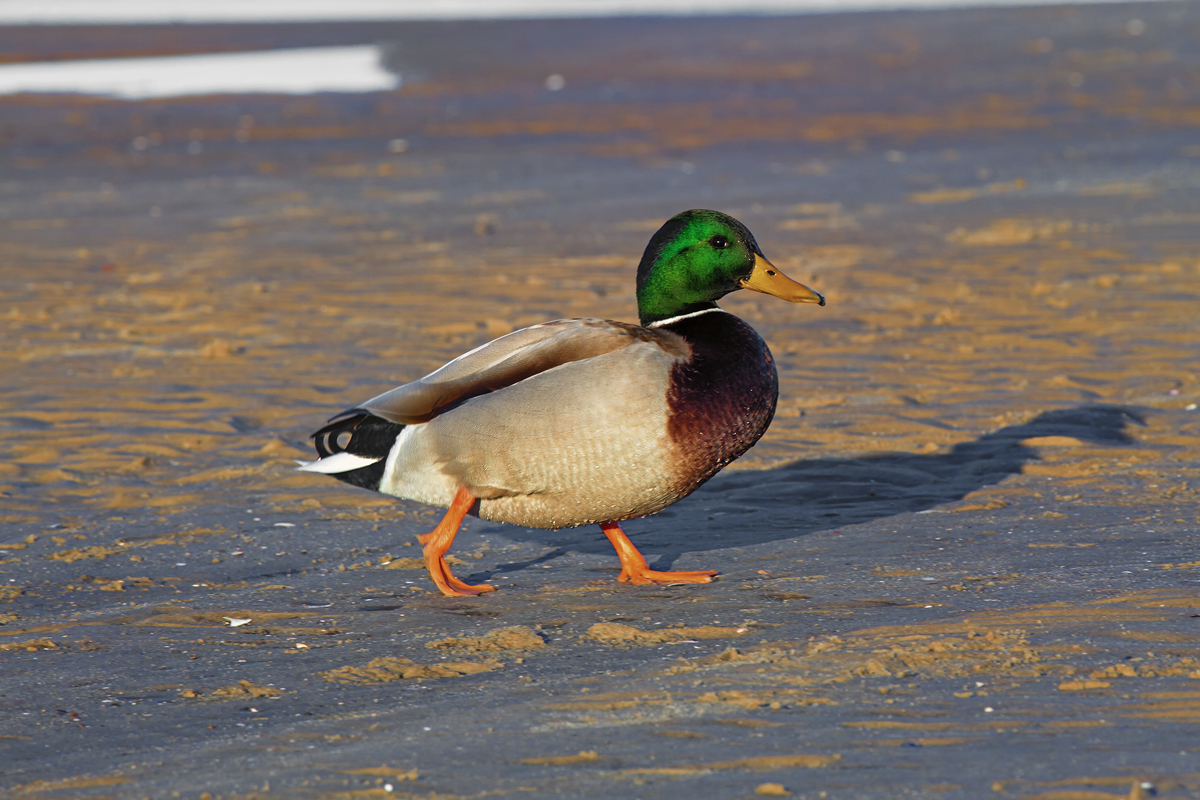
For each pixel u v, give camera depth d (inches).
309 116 1587.1
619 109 1612.9
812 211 952.9
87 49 2556.6
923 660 269.6
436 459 328.2
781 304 689.6
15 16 3312.0
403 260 820.0
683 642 293.4
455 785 216.8
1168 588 311.7
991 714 238.2
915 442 471.5
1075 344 588.7
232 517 411.5
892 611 306.8
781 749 225.8
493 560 375.2
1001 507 398.3
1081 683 251.6
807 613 309.9
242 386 557.9
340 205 1031.0
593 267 786.8
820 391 536.1
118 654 298.8
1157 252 760.3
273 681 278.7
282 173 1195.3
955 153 1218.0
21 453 474.3
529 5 3538.4
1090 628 285.1
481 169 1202.6
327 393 548.4
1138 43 2068.2
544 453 318.0
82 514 415.2
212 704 265.0
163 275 788.0
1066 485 417.1
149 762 235.6
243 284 757.9
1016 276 721.6
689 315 342.6
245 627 318.0
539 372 320.8
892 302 679.7
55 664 292.4
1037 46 2110.0
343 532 398.3
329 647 301.1
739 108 1599.4
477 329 650.2
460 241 879.7
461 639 298.8
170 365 592.1
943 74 1866.4
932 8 2984.7
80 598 343.0
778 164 1192.2
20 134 1446.9
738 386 322.7
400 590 346.6
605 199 1035.3
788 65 2047.2
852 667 265.9
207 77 2049.7
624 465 317.1
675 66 2087.8
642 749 228.4
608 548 383.6
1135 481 416.5
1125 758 216.7
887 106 1579.7
